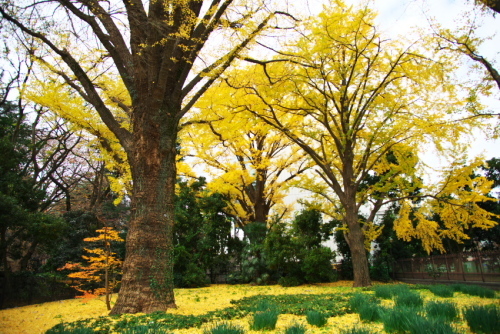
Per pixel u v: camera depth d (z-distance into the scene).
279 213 21.30
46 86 8.66
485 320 3.17
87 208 19.47
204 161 16.97
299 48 10.54
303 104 12.49
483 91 7.33
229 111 11.68
